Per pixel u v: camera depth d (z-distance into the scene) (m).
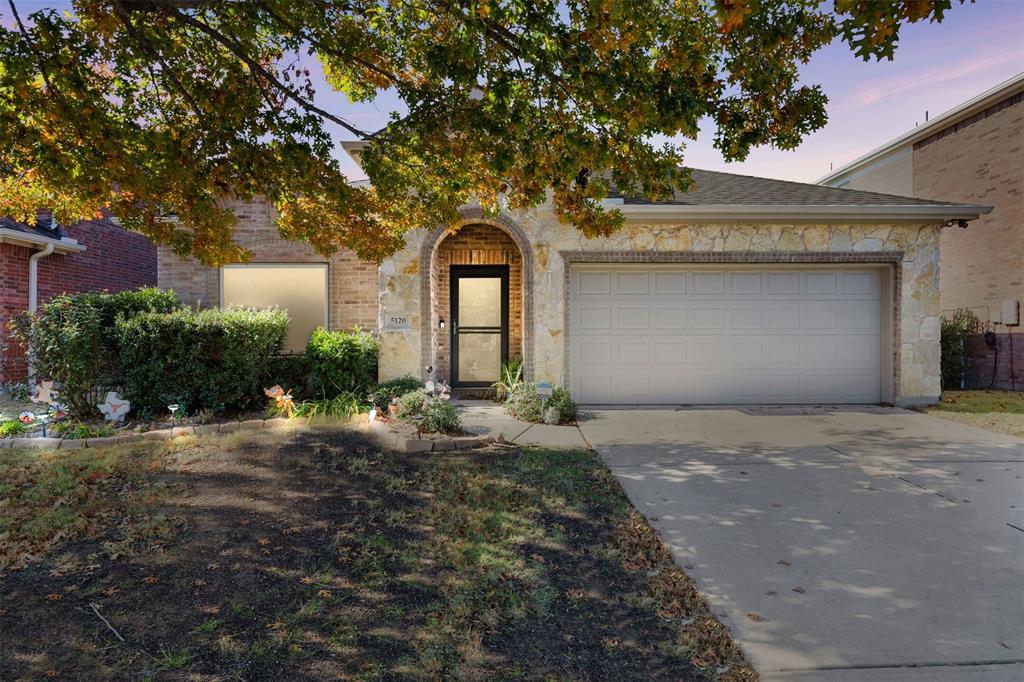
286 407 7.64
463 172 5.53
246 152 5.39
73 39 4.50
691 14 4.44
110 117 5.25
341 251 10.13
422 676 2.56
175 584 3.35
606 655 2.73
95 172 4.87
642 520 4.37
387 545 3.89
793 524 4.30
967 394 10.87
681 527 4.24
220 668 2.61
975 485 5.21
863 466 5.86
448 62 4.21
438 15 4.80
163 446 6.14
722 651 2.74
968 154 12.34
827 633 2.88
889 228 9.48
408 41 5.15
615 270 9.55
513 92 4.59
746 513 4.52
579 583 3.42
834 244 9.44
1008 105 11.39
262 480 5.13
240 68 5.50
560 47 3.94
